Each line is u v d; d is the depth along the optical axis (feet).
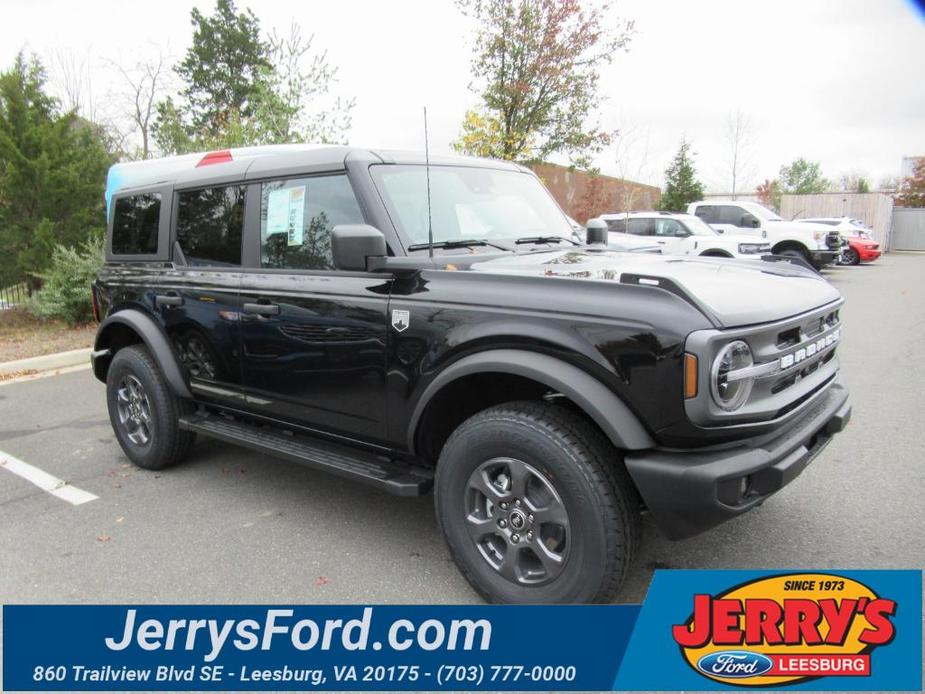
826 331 9.51
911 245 112.37
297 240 11.23
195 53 87.45
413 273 9.61
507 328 8.44
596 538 7.94
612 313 7.80
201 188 13.03
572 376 7.97
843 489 12.71
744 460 7.57
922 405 17.90
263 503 13.04
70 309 32.35
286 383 11.33
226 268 12.41
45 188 33.55
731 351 7.45
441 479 9.24
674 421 7.44
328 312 10.43
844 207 106.01
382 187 10.39
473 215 11.42
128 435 15.01
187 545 11.35
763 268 10.56
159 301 13.48
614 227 49.90
